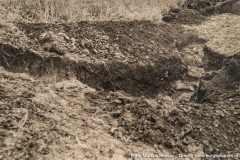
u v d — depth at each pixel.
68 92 4.29
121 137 3.24
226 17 8.98
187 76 6.16
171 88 5.81
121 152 2.97
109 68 5.14
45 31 5.41
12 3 6.23
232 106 3.98
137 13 7.36
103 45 5.58
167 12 8.45
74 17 6.31
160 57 5.88
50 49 5.03
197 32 7.42
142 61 5.56
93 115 3.66
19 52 4.66
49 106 3.63
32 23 5.63
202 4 9.38
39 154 2.68
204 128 3.54
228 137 3.41
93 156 2.82
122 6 7.41
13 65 4.59
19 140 2.79
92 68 5.00
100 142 3.07
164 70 5.78
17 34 5.07
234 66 4.66
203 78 5.55
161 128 3.40
